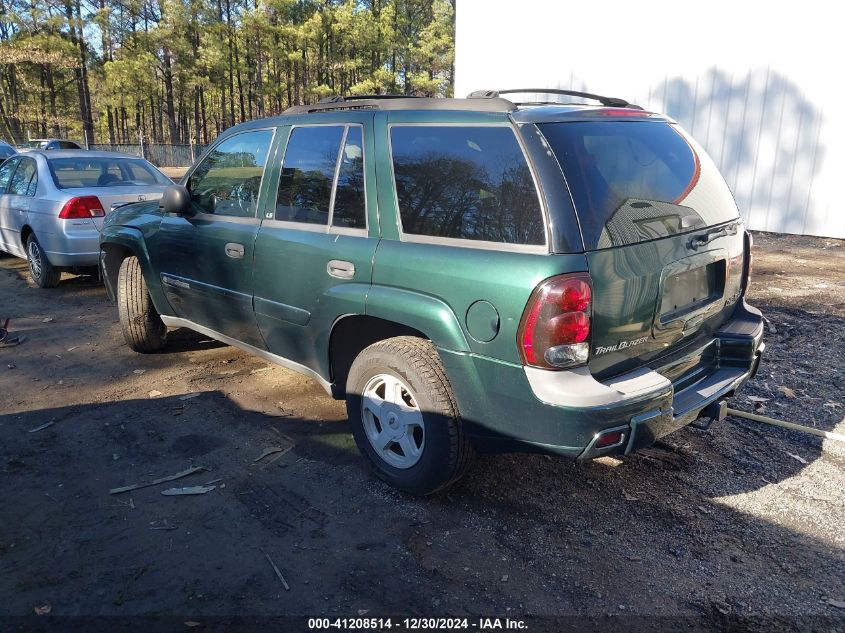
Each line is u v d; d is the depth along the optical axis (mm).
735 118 10734
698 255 3236
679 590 2770
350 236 3516
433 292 3086
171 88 52594
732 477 3666
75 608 2648
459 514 3309
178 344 5965
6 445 4035
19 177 8539
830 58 9656
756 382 4930
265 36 51469
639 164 3158
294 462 3820
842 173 9844
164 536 3119
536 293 2717
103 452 3945
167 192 4484
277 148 4062
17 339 6090
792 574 2873
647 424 2838
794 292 7301
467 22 14031
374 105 3564
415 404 3260
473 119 3100
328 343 3689
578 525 3221
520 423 2887
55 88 53656
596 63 12164
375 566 2908
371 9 60156
